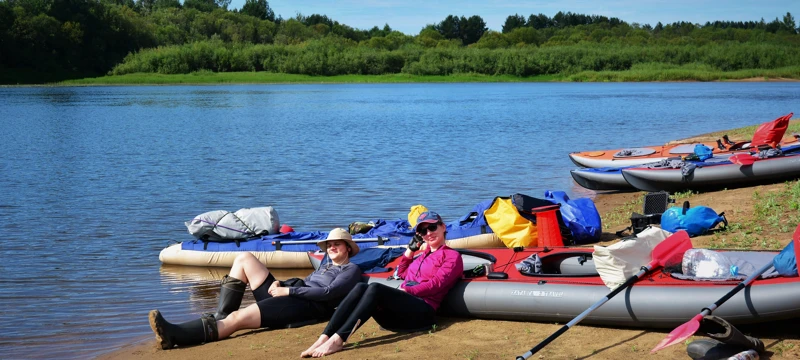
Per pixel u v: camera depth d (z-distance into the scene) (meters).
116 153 23.66
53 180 17.89
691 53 108.25
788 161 13.32
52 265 10.04
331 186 16.50
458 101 54.31
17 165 20.78
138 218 13.27
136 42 109.19
